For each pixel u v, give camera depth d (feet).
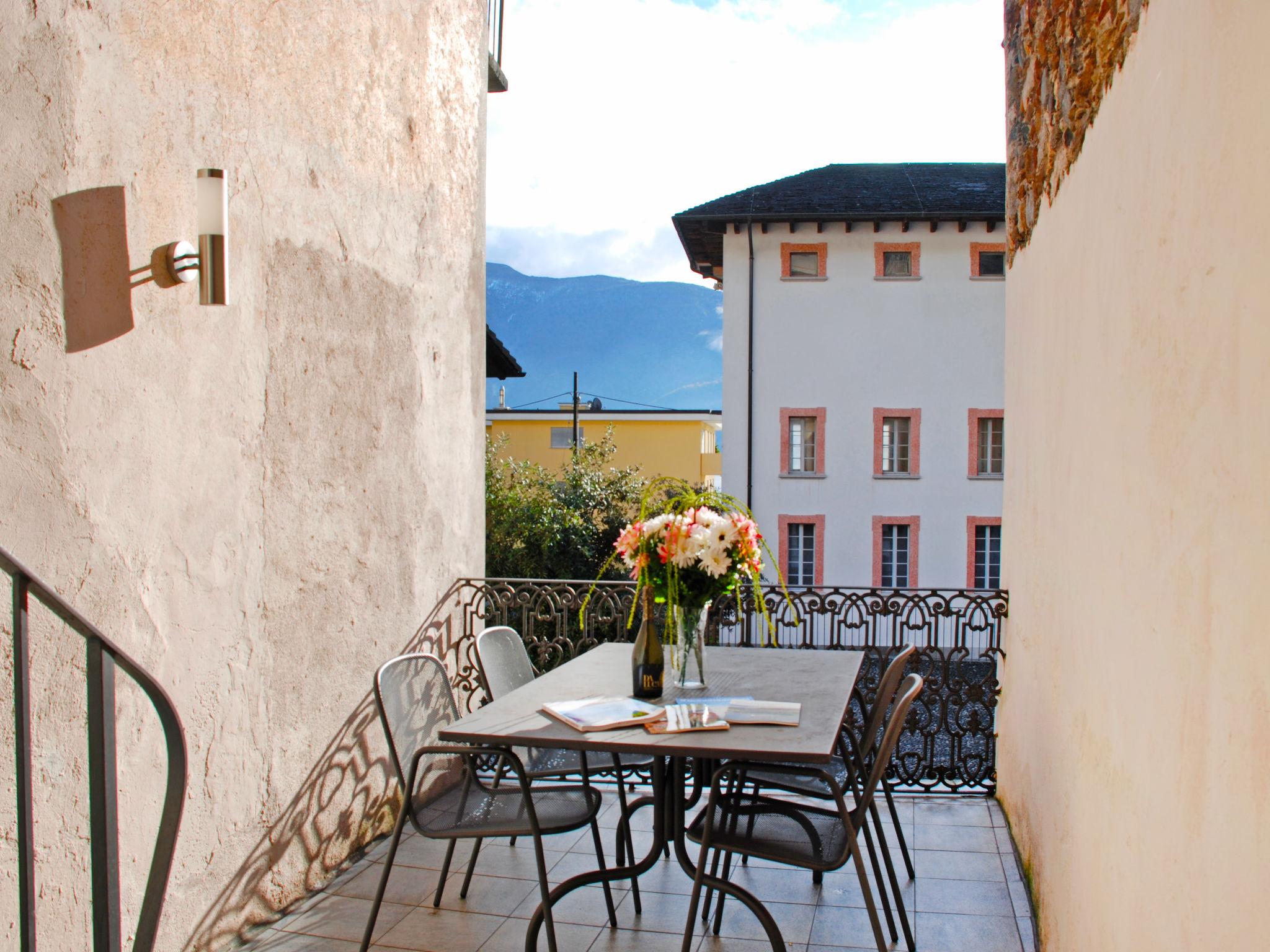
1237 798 4.30
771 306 58.65
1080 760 8.42
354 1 12.87
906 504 58.39
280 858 11.39
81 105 8.39
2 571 7.61
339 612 12.61
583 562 50.75
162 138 9.39
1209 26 4.94
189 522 9.80
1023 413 13.34
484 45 17.46
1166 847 5.50
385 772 13.87
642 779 15.90
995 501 58.13
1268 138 4.06
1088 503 8.34
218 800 10.26
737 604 14.71
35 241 7.94
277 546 11.30
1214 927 4.59
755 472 58.90
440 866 12.84
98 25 8.56
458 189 16.24
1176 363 5.53
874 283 58.29
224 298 9.50
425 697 11.36
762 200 58.65
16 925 7.55
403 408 14.30
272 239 11.17
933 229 57.57
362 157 13.15
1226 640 4.50
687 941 9.02
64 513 8.22
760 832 9.53
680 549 10.56
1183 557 5.30
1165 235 5.83
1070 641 9.14
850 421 58.44
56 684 8.13
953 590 15.83
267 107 11.06
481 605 16.62
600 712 9.75
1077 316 9.12
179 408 9.65
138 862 9.05
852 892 11.98
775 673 11.90
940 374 58.08
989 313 57.88
